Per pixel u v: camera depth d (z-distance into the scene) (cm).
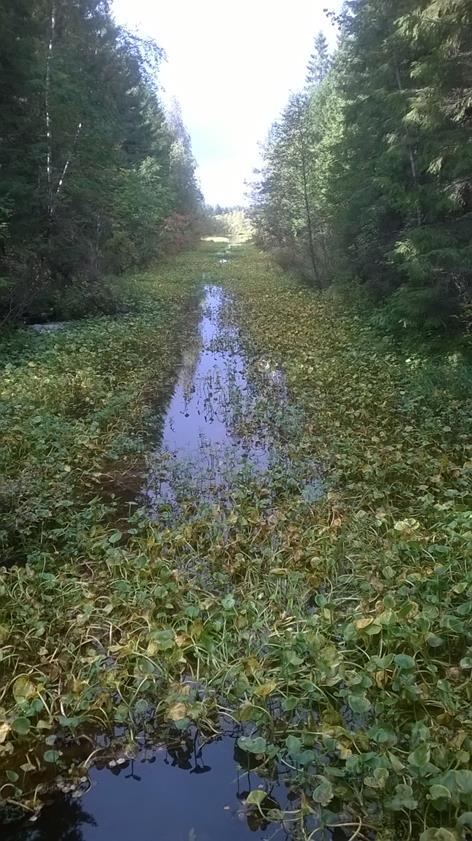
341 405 820
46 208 1455
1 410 730
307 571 443
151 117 3588
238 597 425
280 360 1155
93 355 1081
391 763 262
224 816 277
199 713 312
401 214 1226
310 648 338
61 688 339
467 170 912
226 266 3306
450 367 880
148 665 334
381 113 1225
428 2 920
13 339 1132
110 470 668
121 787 292
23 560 481
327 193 1747
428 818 251
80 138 1551
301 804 264
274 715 321
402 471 600
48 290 1428
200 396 971
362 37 1369
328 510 536
